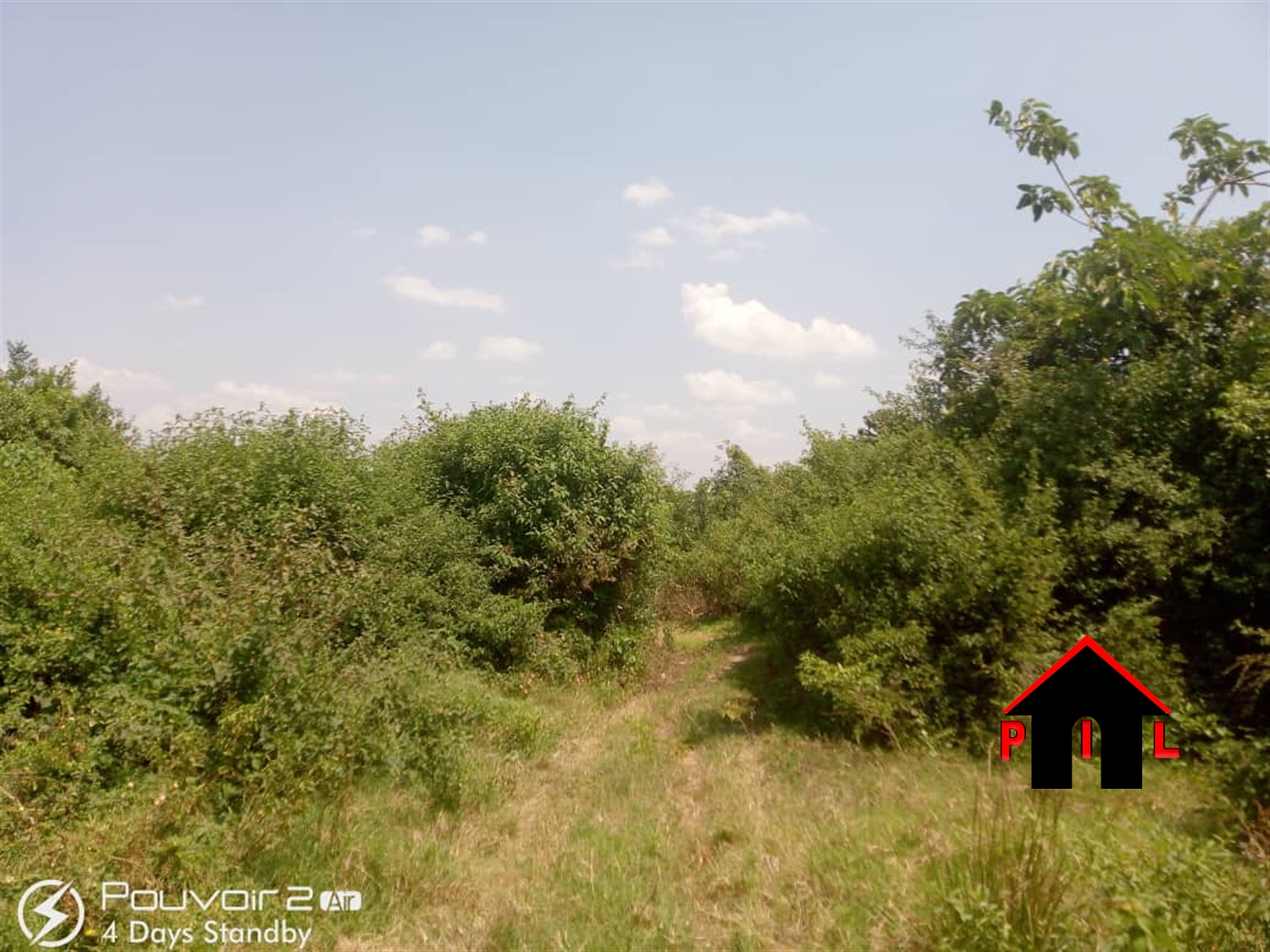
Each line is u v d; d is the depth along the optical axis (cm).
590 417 1248
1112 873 354
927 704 691
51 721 517
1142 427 787
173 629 577
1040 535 734
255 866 454
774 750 716
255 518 823
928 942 367
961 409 995
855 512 810
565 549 1095
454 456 1180
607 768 706
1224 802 482
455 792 600
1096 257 841
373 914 434
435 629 916
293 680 549
